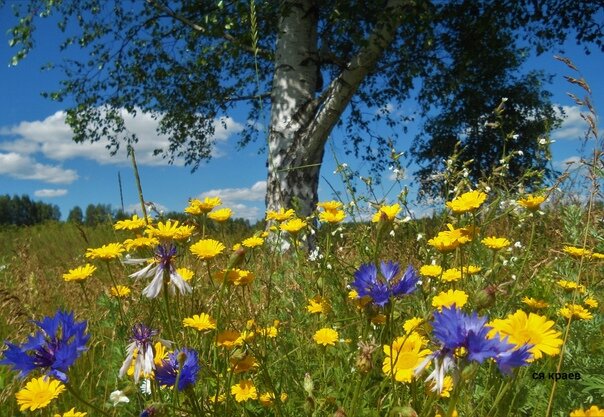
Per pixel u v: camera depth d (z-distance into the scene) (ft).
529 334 4.04
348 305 9.14
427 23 27.91
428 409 4.70
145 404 5.85
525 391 5.54
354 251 11.56
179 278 5.50
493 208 9.76
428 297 7.36
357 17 29.96
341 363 7.08
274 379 7.19
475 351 3.51
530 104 41.19
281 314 9.21
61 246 30.96
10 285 13.58
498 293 8.05
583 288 8.07
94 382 7.73
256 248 10.61
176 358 5.03
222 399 5.98
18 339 9.39
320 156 27.50
